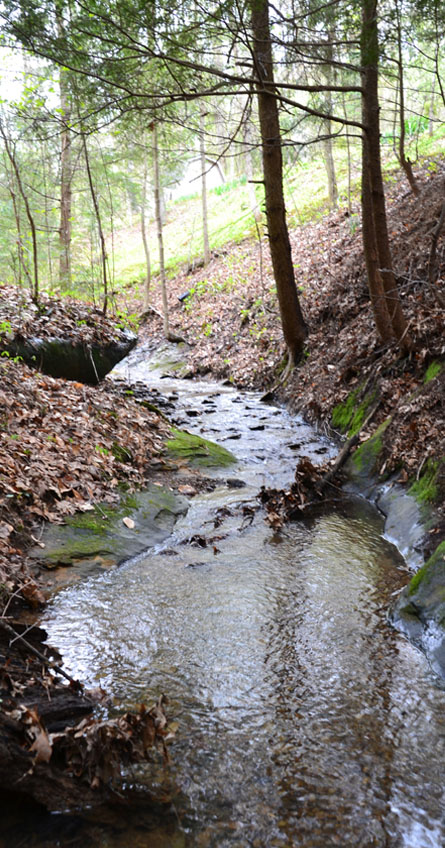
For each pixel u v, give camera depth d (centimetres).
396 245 1156
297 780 290
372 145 757
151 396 1176
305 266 1592
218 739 316
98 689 347
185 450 809
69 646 395
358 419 859
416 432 693
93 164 1553
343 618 438
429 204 1245
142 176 2225
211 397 1238
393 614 436
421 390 744
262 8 570
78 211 2150
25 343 840
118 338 998
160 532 595
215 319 1802
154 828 264
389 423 757
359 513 657
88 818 268
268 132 1069
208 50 609
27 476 563
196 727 325
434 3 629
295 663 383
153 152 1595
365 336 997
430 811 271
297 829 263
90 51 566
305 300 1362
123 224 4175
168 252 3048
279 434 957
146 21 531
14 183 1360
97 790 280
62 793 273
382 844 255
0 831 258
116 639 407
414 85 2211
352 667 379
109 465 667
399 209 1401
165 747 289
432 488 585
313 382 1074
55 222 2048
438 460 608
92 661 381
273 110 1056
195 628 423
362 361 952
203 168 2333
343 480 742
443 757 302
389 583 490
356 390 918
